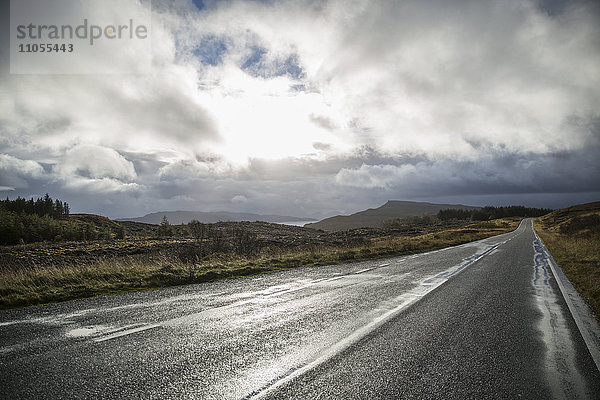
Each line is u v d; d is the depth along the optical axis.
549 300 8.09
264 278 10.95
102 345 4.61
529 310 7.12
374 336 5.29
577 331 5.76
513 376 4.02
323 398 3.39
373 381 3.79
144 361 4.13
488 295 8.55
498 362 4.41
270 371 3.97
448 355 4.60
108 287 8.97
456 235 43.94
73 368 3.88
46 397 3.24
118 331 5.22
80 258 23.59
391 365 4.23
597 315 6.87
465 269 13.30
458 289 9.25
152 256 15.77
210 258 16.02
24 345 4.54
